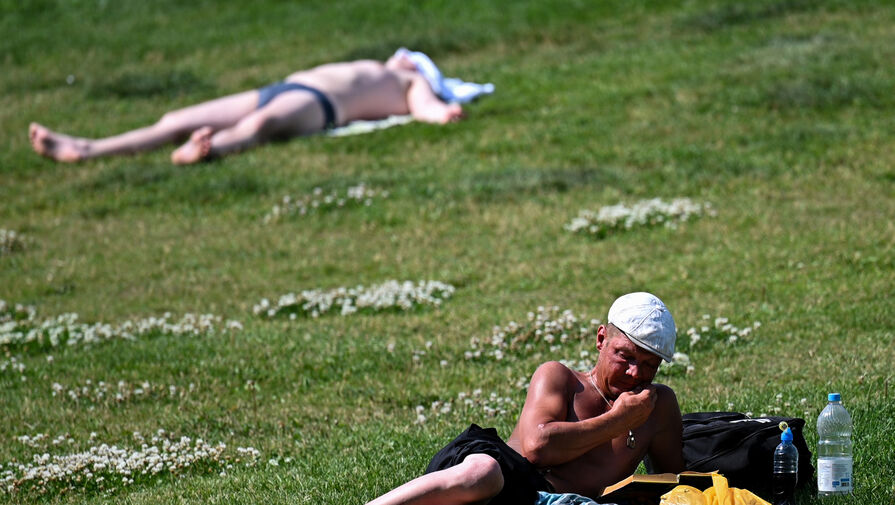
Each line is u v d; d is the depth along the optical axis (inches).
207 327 1275.8
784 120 1931.6
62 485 816.3
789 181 1659.7
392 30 2869.1
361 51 2642.7
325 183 1859.0
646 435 637.3
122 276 1519.4
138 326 1291.8
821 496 653.9
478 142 2011.6
